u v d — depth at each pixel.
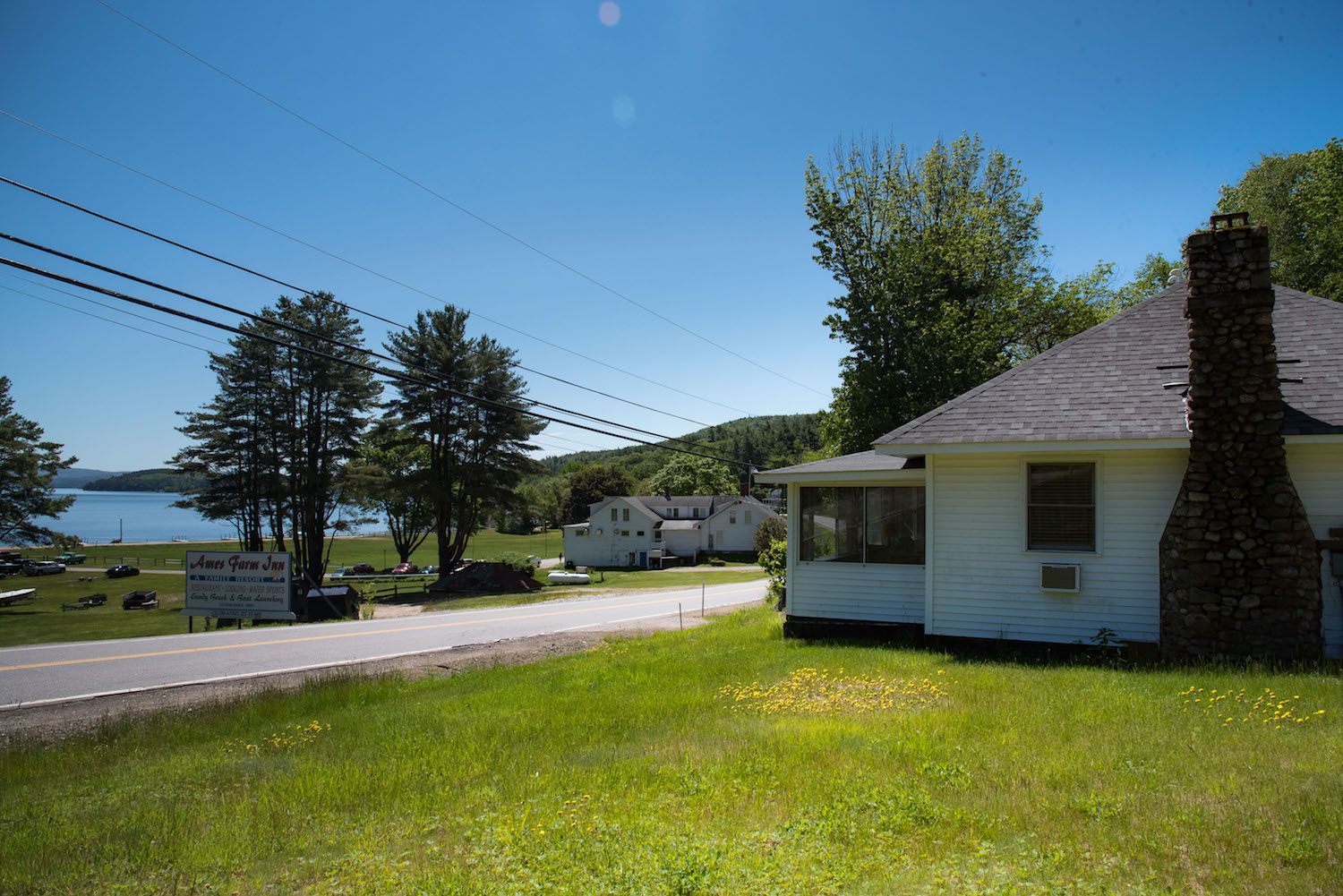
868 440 29.22
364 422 52.81
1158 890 4.27
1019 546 13.23
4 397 54.66
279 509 50.91
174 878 5.44
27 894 5.28
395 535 68.94
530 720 10.12
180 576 68.19
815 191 31.34
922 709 8.91
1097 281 40.50
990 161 37.41
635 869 4.90
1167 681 9.59
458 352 51.97
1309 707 7.78
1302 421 11.12
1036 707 8.52
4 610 47.38
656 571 66.19
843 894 4.50
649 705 10.44
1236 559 10.87
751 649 14.91
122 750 10.05
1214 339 11.14
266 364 50.34
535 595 42.09
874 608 15.35
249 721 11.38
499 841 5.67
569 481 116.94
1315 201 32.31
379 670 15.74
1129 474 12.52
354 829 6.34
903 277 29.75
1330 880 4.20
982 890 4.41
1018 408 13.42
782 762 7.16
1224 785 5.69
